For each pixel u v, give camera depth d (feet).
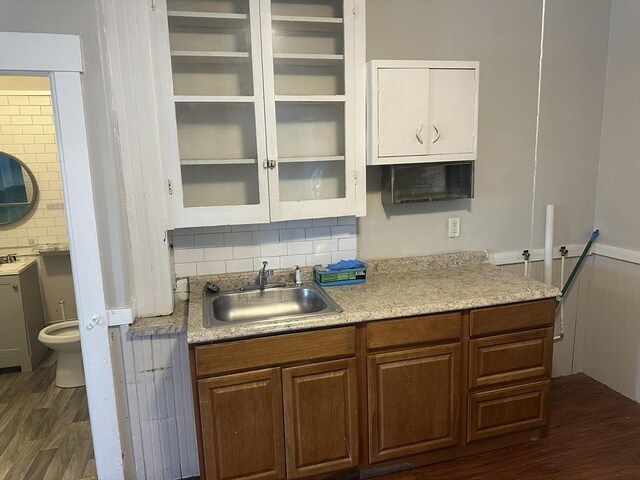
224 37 7.07
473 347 7.05
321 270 7.88
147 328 6.65
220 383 6.07
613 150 9.20
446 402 7.07
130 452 7.12
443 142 7.62
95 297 6.33
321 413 6.52
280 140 7.40
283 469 6.52
